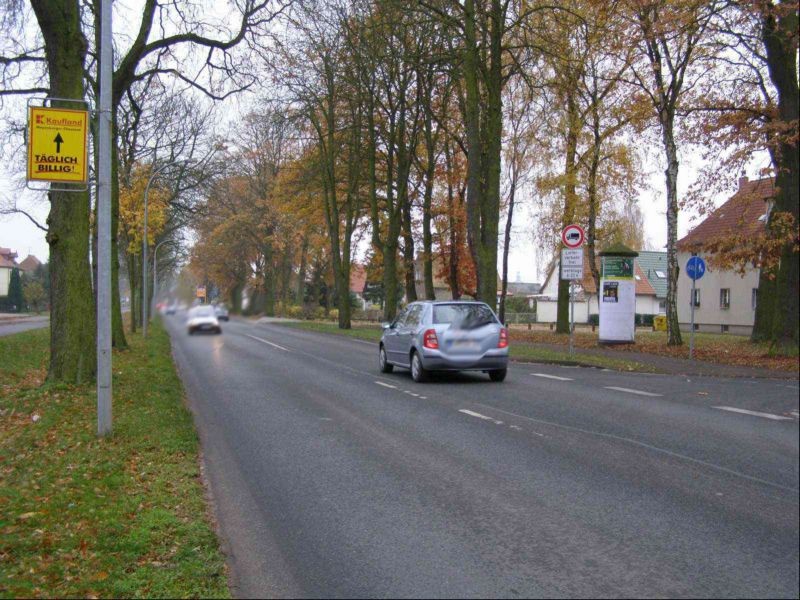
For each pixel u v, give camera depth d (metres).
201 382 15.21
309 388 13.95
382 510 5.93
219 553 4.88
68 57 11.72
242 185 51.03
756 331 23.58
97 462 7.18
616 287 23.92
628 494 6.31
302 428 9.60
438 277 46.50
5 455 7.64
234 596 4.27
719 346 22.72
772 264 18.38
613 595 4.23
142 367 16.50
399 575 4.56
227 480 6.94
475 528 5.45
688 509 5.87
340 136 35.34
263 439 8.89
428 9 20.92
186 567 4.57
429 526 5.51
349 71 29.45
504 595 4.24
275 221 52.62
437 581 4.46
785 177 18.44
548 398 12.00
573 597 4.21
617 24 20.08
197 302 41.03
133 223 30.19
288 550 5.04
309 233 49.94
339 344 28.67
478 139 22.03
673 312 22.94
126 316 60.94
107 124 8.57
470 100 21.83
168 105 29.05
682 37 20.38
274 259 59.00
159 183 30.97
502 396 12.34
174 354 23.41
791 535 5.25
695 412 10.44
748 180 21.05
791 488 6.46
